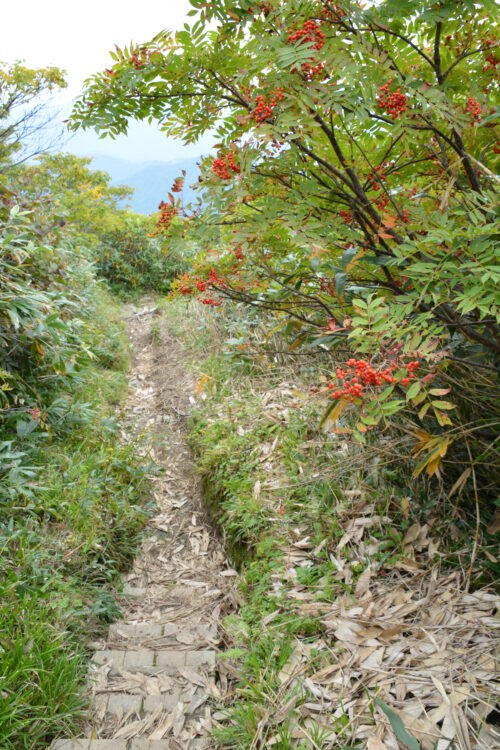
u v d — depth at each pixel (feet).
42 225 15.06
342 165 6.82
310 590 8.90
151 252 41.01
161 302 35.81
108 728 7.60
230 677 8.38
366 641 7.41
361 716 6.25
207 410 17.49
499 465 7.65
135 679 8.45
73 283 17.15
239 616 9.43
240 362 17.92
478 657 6.52
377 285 7.97
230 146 6.38
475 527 8.63
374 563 8.87
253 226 6.59
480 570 8.02
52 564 10.16
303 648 7.71
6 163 28.60
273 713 6.74
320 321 9.21
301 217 6.43
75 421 14.66
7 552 9.63
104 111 7.41
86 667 8.54
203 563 12.48
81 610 9.53
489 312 5.29
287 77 5.82
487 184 7.93
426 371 7.30
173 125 7.79
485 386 7.68
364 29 6.79
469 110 6.90
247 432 14.60
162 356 25.36
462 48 7.59
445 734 5.64
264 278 8.52
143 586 11.87
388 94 6.40
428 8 6.61
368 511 9.92
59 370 13.58
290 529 10.53
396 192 8.09
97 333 22.27
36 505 11.21
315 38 5.82
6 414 12.73
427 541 8.83
